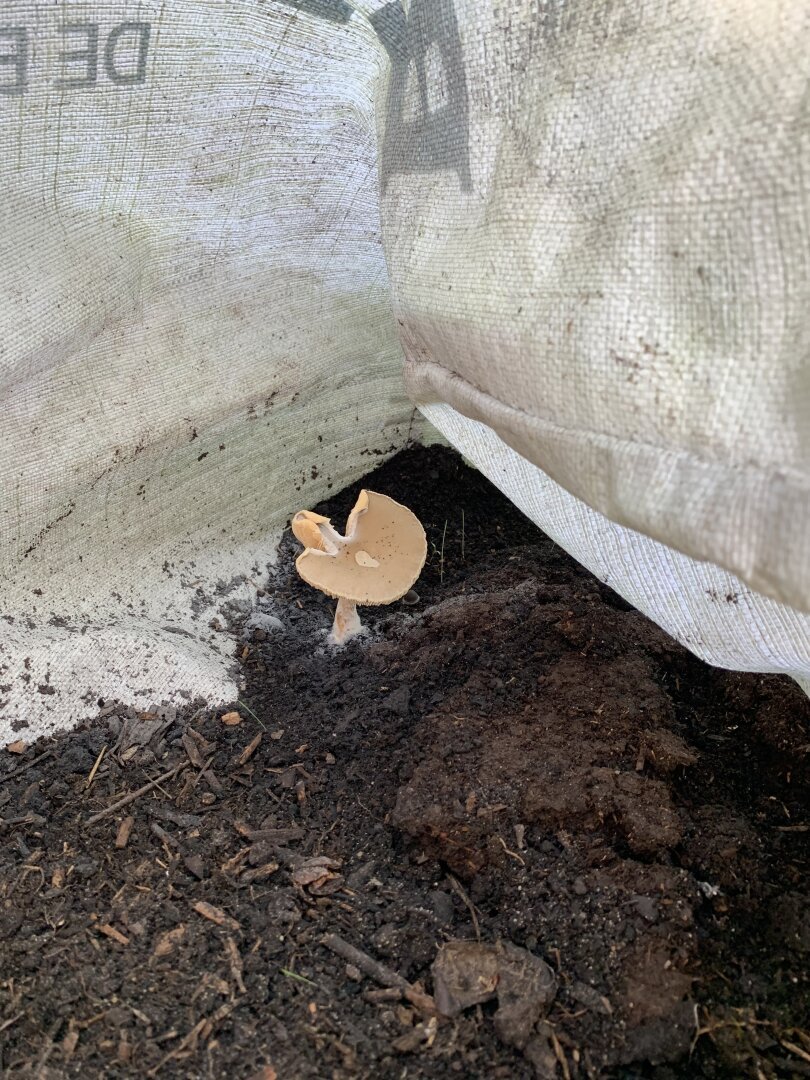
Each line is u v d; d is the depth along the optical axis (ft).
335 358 1.86
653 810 1.29
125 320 1.53
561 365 0.98
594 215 0.97
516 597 1.74
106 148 1.35
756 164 0.80
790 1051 1.09
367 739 1.51
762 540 0.78
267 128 1.45
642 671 1.55
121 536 1.70
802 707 1.46
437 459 2.19
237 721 1.58
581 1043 1.08
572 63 0.98
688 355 0.86
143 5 1.22
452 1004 1.10
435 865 1.30
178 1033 1.09
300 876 1.29
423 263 1.21
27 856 1.32
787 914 1.20
